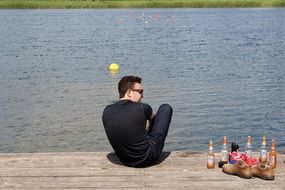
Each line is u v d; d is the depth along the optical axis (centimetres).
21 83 2058
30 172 675
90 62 2689
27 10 8456
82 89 1897
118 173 668
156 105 1591
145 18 6375
